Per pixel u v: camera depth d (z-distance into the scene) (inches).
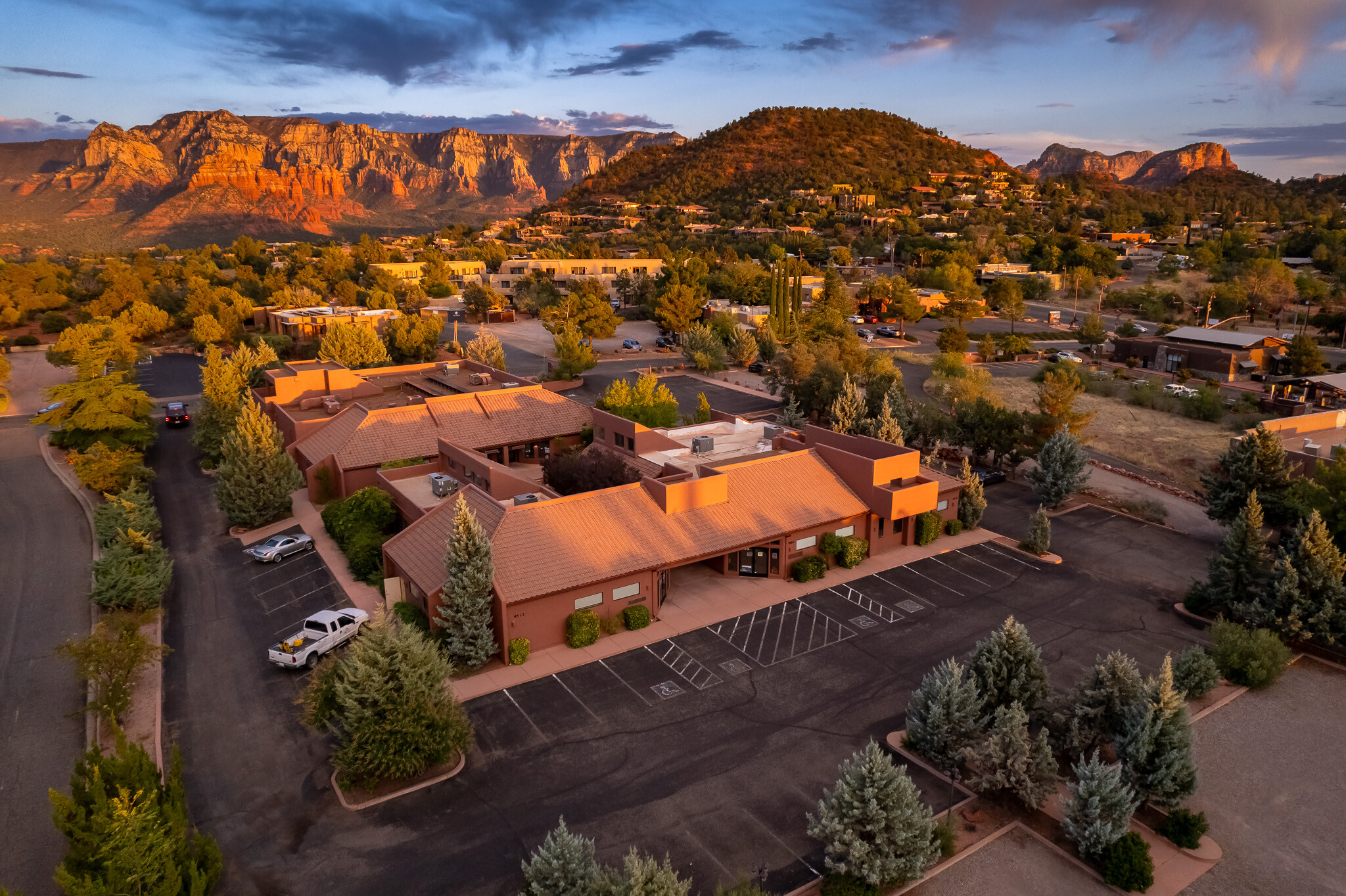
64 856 882.1
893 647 1389.0
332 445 2161.7
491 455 2314.2
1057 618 1494.8
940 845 892.0
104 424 2290.8
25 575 1679.4
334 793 1018.1
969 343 4785.9
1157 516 2025.1
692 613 1518.2
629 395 2551.7
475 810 981.8
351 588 1614.2
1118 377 3823.8
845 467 1827.0
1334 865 885.8
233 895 845.8
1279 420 2128.4
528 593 1338.6
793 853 903.7
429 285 6505.9
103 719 1168.8
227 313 4621.1
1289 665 1318.9
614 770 1056.8
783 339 4220.0
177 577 1690.5
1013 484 2331.4
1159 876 866.1
